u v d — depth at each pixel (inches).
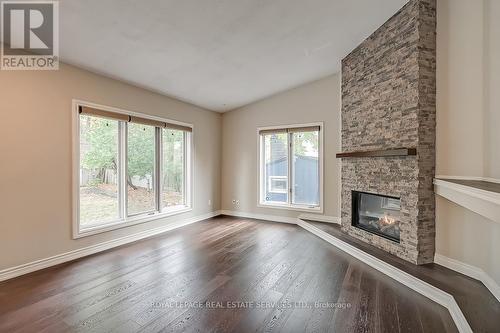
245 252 144.2
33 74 117.0
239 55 142.5
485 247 96.8
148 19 101.4
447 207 111.0
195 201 217.6
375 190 137.9
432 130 114.3
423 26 112.3
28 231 115.6
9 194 109.7
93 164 145.3
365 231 146.1
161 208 187.3
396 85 123.8
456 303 84.4
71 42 111.1
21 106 113.0
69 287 102.7
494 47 93.1
